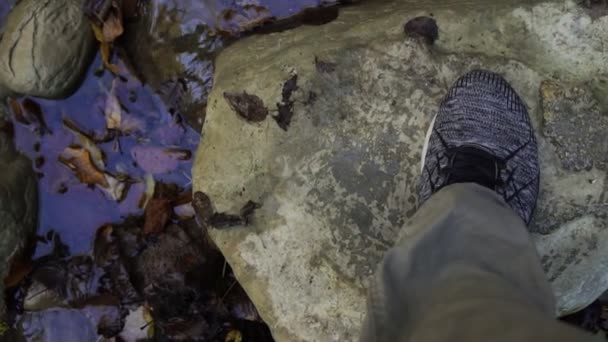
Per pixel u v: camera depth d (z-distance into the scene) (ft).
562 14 2.23
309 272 2.22
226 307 2.65
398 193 2.23
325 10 2.60
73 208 2.87
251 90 2.31
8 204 2.65
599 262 2.17
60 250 2.86
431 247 1.72
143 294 2.70
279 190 2.26
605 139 2.17
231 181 2.29
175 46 2.67
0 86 2.70
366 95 2.28
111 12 2.65
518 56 2.27
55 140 2.85
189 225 2.74
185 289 2.66
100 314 2.78
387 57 2.29
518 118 2.19
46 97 2.76
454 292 1.52
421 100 2.26
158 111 2.78
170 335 2.70
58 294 2.80
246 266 2.25
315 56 2.30
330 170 2.26
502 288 1.51
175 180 2.82
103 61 2.77
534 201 2.12
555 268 2.18
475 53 2.29
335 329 2.17
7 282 2.71
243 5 2.64
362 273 2.20
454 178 2.05
